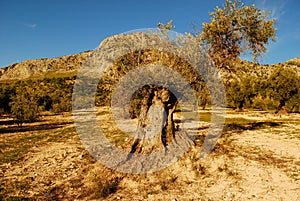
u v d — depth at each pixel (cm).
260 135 2005
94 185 909
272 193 867
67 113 5178
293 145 1619
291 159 1285
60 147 1658
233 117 3675
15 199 809
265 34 1852
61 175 1054
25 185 941
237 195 853
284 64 10875
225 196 845
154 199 821
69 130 2497
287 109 4256
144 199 822
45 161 1283
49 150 1572
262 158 1297
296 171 1091
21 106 3014
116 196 844
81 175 1043
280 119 3388
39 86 7419
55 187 921
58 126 2997
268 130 2278
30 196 846
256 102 5003
